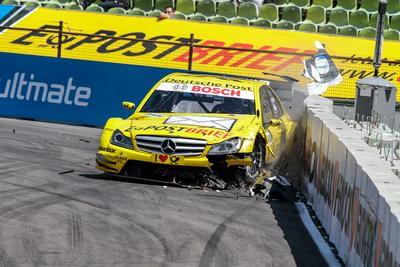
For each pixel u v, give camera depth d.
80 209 25.05
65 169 32.31
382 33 38.56
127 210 25.38
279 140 33.62
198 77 34.59
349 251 20.22
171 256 20.64
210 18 60.53
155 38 54.75
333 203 23.50
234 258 20.86
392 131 30.86
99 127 48.75
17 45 54.34
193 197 28.14
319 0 61.44
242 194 29.50
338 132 24.62
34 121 49.00
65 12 56.44
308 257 21.58
